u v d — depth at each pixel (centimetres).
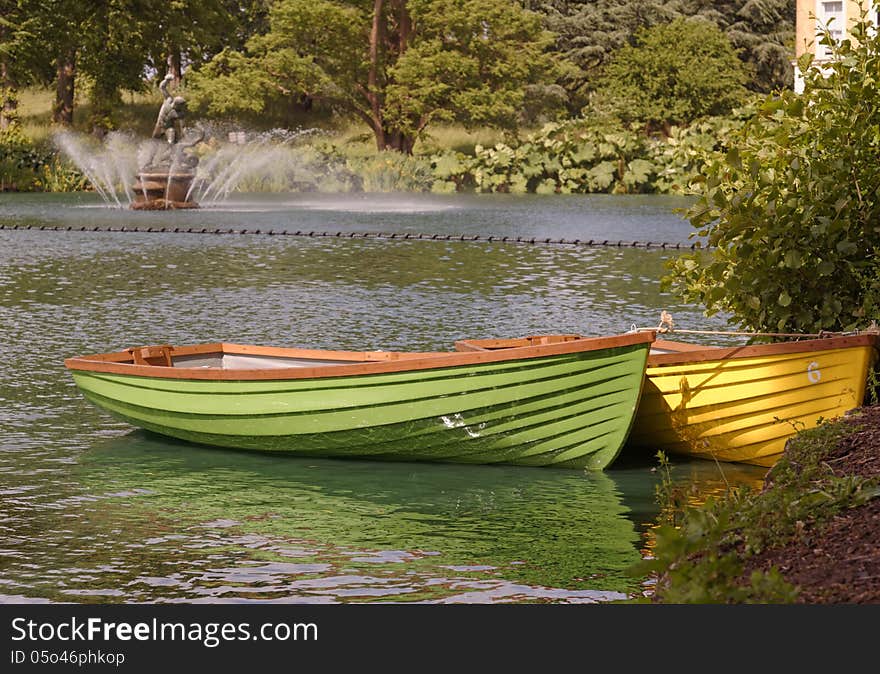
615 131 5353
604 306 1784
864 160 992
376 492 881
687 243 2773
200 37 6094
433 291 1956
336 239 2922
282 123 6341
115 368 1034
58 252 2578
